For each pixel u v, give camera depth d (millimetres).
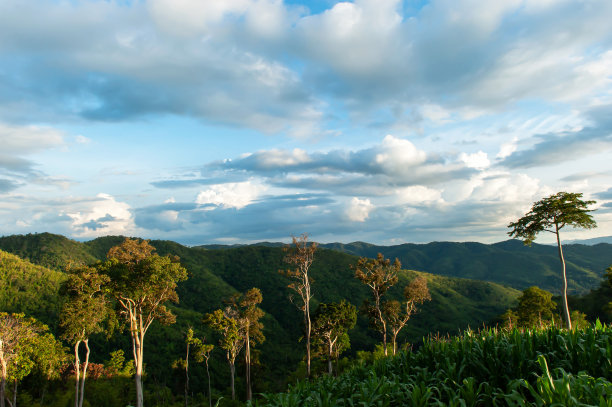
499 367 5797
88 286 33656
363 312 45188
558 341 6047
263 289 168750
